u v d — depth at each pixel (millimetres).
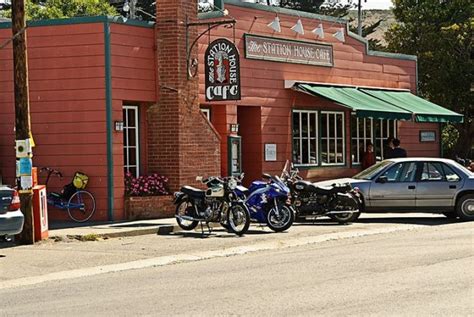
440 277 10664
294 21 24500
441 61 34656
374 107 24234
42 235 16078
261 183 17828
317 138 25250
